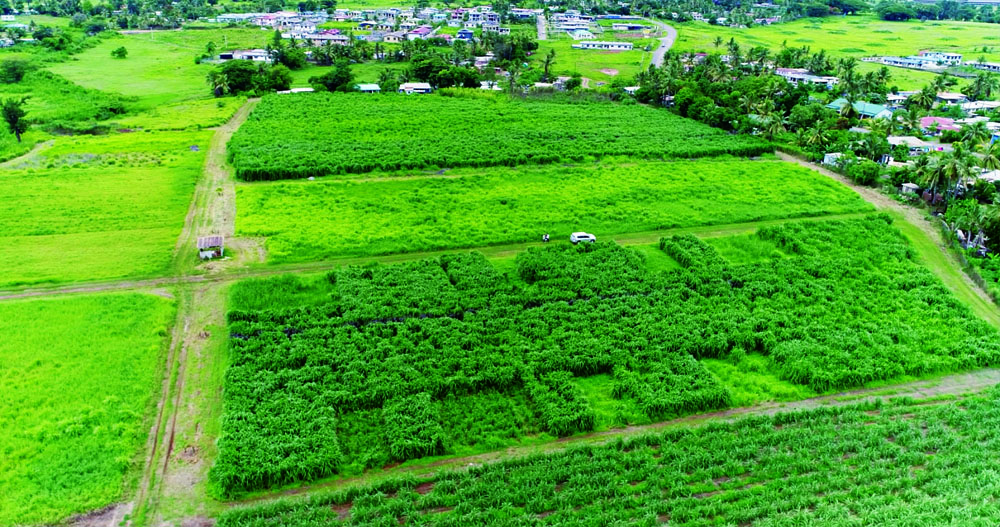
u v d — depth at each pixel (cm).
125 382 6188
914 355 7000
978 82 18350
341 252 9131
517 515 4947
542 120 15900
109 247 8969
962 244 9956
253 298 7744
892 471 5419
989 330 7469
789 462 5506
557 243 9619
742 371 6875
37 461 5222
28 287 7869
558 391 6312
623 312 7644
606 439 5825
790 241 9619
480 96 18062
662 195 11525
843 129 15612
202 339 6988
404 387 6184
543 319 7438
